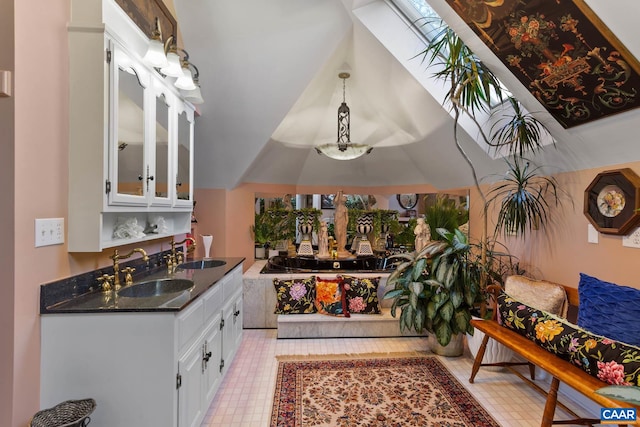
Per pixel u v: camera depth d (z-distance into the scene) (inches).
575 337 69.1
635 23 55.4
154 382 58.3
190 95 99.9
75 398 57.7
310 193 211.5
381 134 178.9
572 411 77.7
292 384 92.7
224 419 77.4
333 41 122.8
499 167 128.6
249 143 157.2
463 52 95.7
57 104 60.0
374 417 78.3
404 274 118.4
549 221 106.2
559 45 68.1
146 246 98.0
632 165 76.8
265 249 193.3
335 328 126.1
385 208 210.4
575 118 81.0
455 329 106.7
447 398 86.4
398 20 112.0
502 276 128.0
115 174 66.0
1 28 51.6
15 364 52.1
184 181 105.7
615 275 81.4
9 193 51.8
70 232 63.0
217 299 85.4
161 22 100.6
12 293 51.9
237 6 115.3
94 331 58.0
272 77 133.4
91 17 62.7
